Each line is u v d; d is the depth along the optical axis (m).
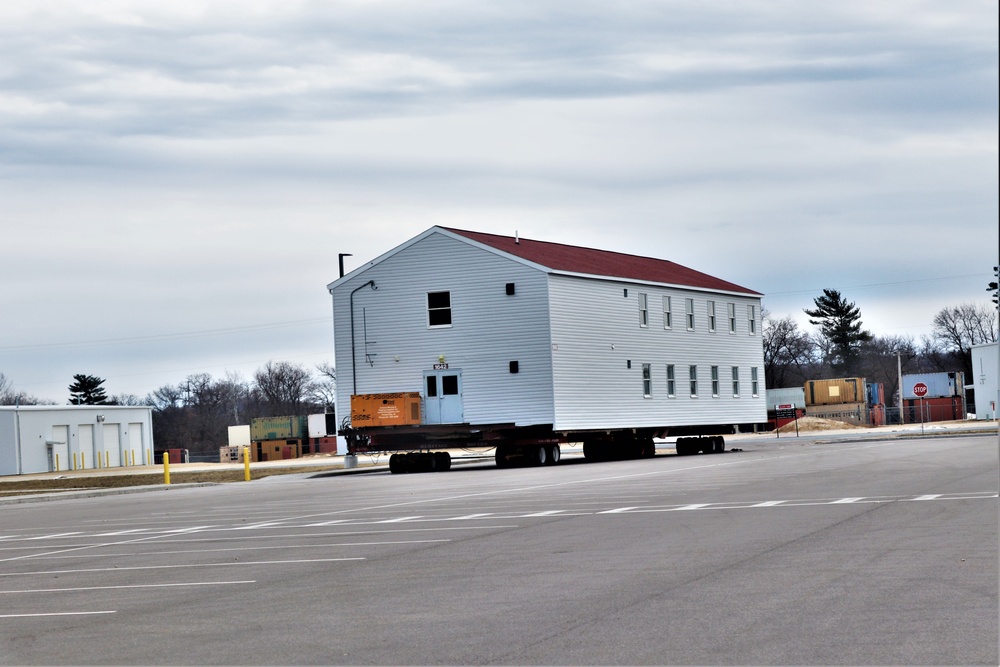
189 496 36.75
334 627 10.56
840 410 97.75
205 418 162.62
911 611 10.15
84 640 10.56
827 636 9.23
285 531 20.72
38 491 47.41
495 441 47.28
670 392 57.38
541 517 20.98
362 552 16.58
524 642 9.48
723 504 22.12
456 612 11.07
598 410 51.69
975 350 96.94
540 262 50.03
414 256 51.91
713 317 61.88
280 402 167.75
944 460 35.62
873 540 15.30
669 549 15.25
